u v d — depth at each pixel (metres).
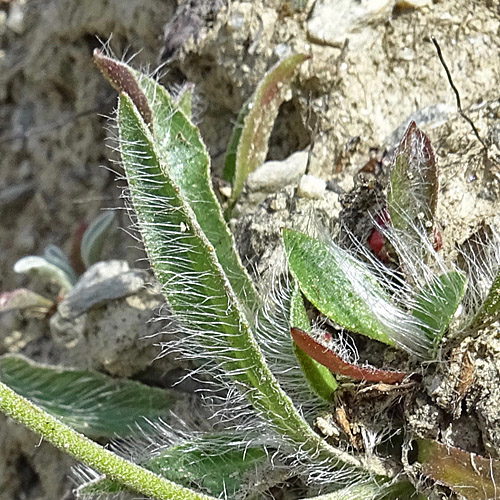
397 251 0.10
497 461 0.09
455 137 0.11
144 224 0.10
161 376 0.13
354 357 0.11
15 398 0.09
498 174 0.11
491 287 0.09
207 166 0.11
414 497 0.10
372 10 0.13
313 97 0.13
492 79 0.12
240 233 0.12
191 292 0.10
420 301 0.10
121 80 0.11
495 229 0.10
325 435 0.10
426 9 0.13
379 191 0.11
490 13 0.12
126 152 0.10
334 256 0.10
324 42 0.13
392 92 0.13
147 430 0.12
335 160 0.12
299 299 0.10
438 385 0.09
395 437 0.10
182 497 0.09
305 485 0.11
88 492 0.10
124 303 0.13
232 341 0.09
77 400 0.13
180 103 0.12
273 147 0.13
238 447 0.10
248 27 0.13
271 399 0.09
